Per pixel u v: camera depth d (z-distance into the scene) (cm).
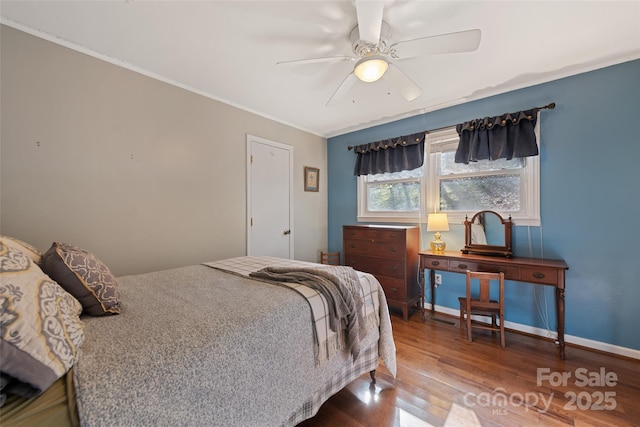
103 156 204
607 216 209
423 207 312
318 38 179
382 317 174
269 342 108
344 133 393
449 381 174
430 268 266
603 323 211
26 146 173
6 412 59
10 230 168
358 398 158
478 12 155
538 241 238
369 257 302
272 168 334
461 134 271
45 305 74
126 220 216
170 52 198
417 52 162
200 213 265
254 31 173
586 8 152
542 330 237
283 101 285
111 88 207
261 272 174
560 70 220
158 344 86
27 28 171
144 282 162
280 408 109
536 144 232
